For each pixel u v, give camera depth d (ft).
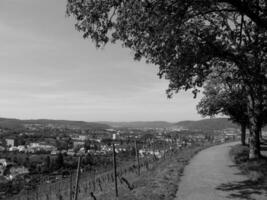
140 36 39.73
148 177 58.95
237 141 250.57
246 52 45.42
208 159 93.40
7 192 116.47
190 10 39.96
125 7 34.60
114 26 36.78
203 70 52.03
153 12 36.35
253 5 37.63
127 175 70.64
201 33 46.88
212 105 132.26
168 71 52.21
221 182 51.70
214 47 47.83
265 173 53.47
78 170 43.47
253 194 41.86
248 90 71.87
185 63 48.73
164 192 43.65
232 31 46.85
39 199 90.84
